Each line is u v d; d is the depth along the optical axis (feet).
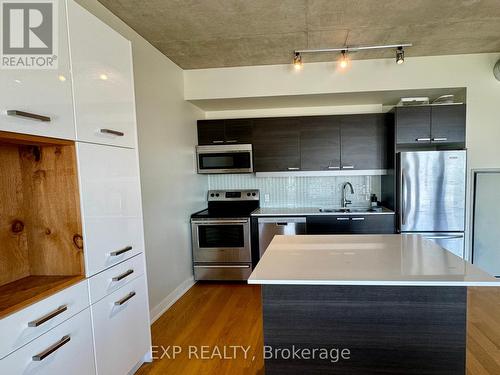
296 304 5.12
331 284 4.68
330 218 12.20
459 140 11.43
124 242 6.23
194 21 8.33
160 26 8.56
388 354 5.00
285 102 13.21
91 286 5.24
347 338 5.06
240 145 13.25
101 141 5.60
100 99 5.58
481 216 11.70
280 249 6.54
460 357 4.88
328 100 13.05
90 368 5.17
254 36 9.34
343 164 13.03
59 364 4.52
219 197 14.52
